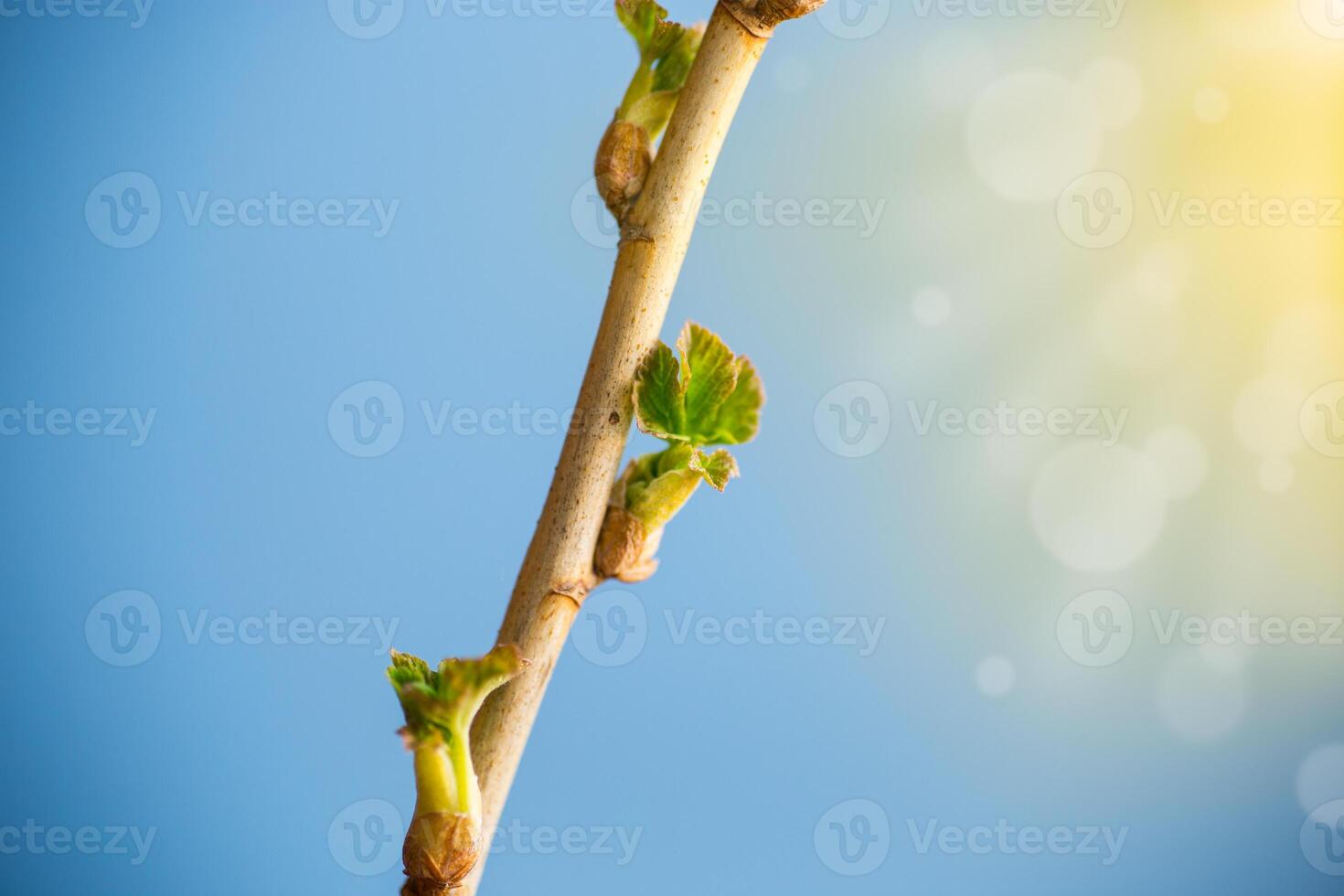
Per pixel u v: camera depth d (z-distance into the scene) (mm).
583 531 309
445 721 298
